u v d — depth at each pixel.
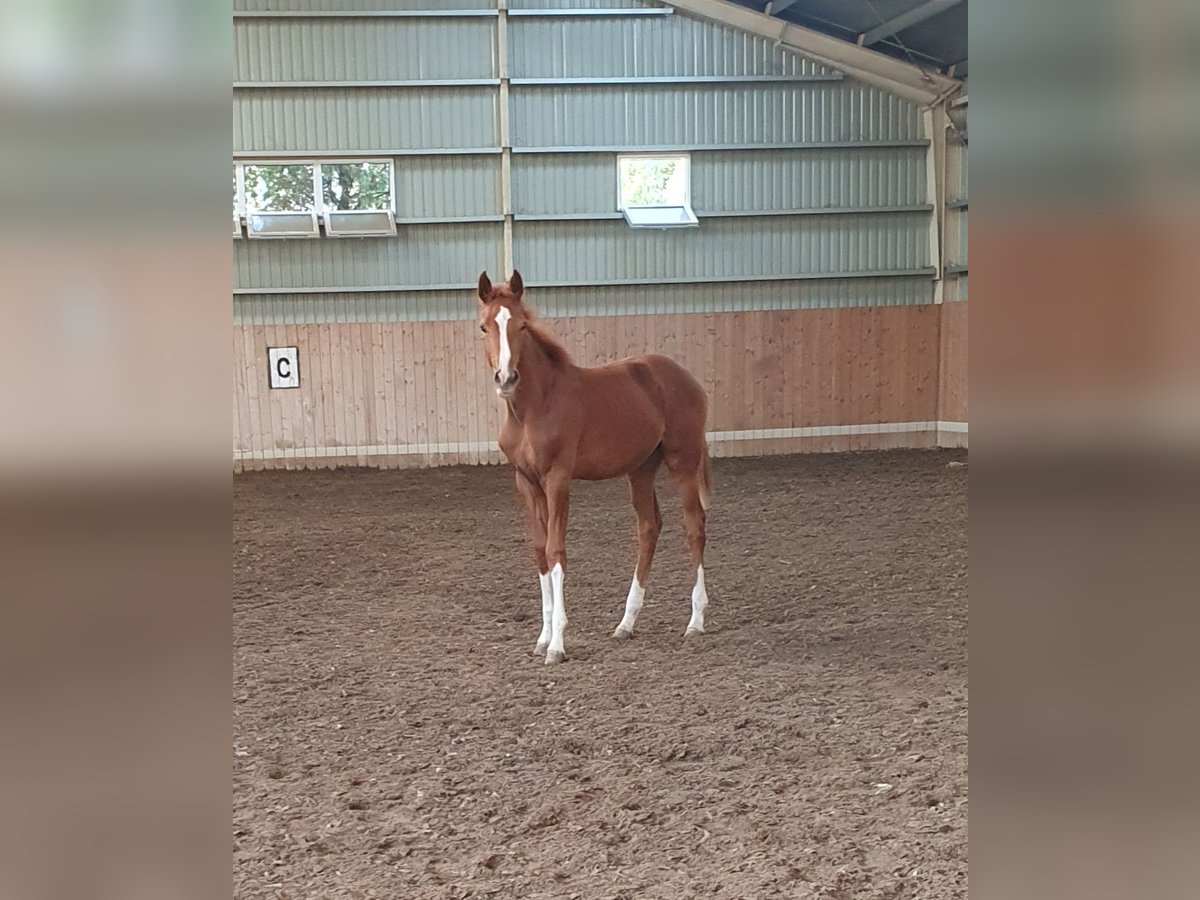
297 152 11.02
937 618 4.89
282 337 10.86
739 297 11.71
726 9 11.12
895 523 7.40
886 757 3.14
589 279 11.45
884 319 11.56
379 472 10.70
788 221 11.63
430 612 5.33
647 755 3.26
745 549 6.70
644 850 2.57
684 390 4.93
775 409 11.51
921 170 11.70
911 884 2.32
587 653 4.52
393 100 11.11
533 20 11.18
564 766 3.18
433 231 11.22
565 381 4.47
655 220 11.29
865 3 10.39
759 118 11.50
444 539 7.31
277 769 3.19
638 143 11.40
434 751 3.35
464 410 11.09
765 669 4.17
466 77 11.17
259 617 5.27
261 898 2.35
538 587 5.87
